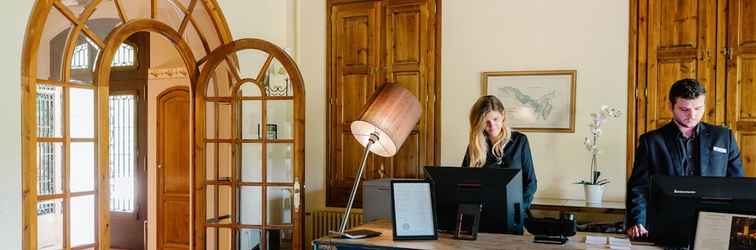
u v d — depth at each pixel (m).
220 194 4.45
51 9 3.36
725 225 2.09
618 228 3.97
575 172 4.52
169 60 5.88
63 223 3.41
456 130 4.88
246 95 4.70
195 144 4.30
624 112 4.39
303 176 4.26
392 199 2.61
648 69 4.32
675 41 4.26
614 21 4.41
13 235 3.14
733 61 4.12
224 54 4.27
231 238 4.38
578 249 2.35
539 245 2.43
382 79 5.14
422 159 4.98
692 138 2.84
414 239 2.56
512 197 2.61
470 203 2.63
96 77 3.60
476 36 4.83
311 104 5.40
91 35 3.58
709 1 4.18
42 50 3.33
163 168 5.74
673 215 2.28
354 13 5.25
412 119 3.31
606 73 4.44
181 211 5.66
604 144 4.43
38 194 3.29
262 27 5.14
